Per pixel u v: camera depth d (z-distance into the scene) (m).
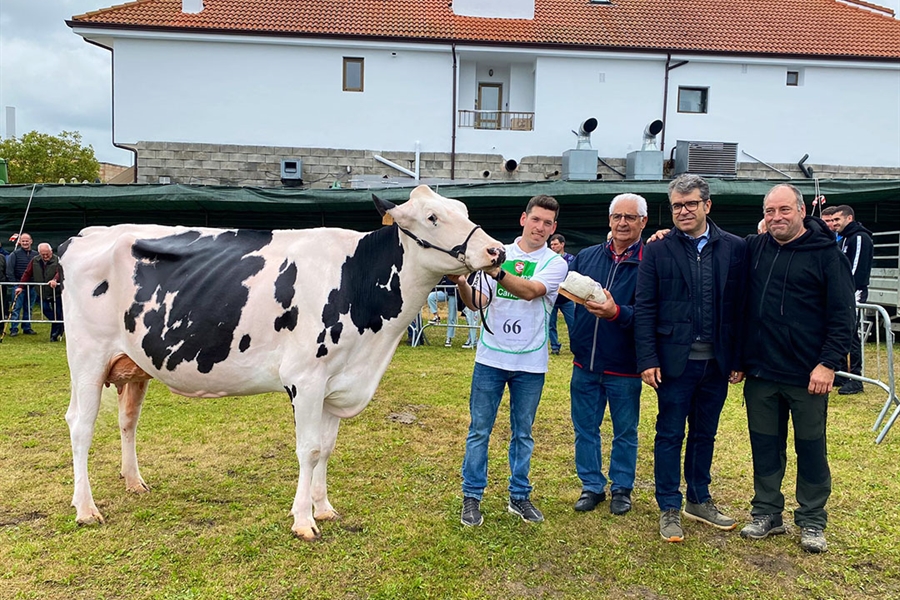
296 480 4.64
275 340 3.69
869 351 10.35
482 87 21.52
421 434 5.82
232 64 18.91
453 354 10.13
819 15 22.88
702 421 3.94
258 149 19.16
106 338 3.94
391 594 3.15
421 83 19.53
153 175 18.86
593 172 18.69
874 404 6.83
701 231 3.79
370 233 3.82
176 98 18.77
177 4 19.70
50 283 10.82
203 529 3.82
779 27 22.02
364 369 3.82
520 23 20.98
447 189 12.73
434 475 4.79
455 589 3.23
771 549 3.70
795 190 3.57
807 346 3.59
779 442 3.86
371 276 3.71
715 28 21.61
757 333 3.74
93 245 4.05
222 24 18.97
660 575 3.41
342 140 19.42
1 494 4.27
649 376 3.75
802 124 20.66
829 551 3.66
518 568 3.45
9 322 11.16
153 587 3.20
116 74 18.53
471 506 3.96
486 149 19.91
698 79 20.38
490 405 3.92
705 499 4.04
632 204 4.00
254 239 3.94
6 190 12.47
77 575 3.29
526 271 3.86
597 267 4.29
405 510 4.14
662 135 20.25
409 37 19.08
